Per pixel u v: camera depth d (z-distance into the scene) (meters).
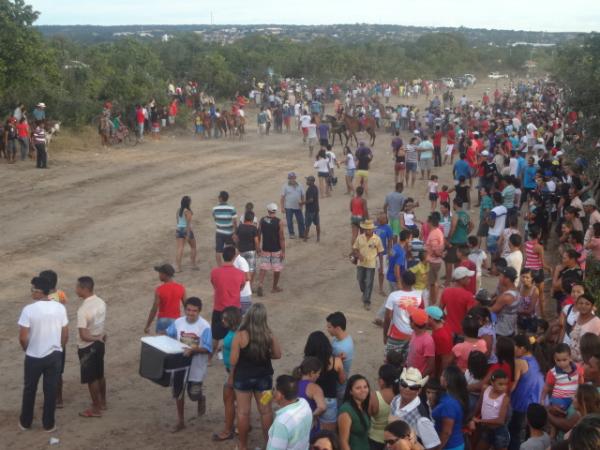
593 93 25.39
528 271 12.18
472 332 9.62
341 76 77.56
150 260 19.16
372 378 12.51
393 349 10.95
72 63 41.59
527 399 8.98
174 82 61.88
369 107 54.91
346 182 28.31
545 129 36.75
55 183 27.58
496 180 20.86
